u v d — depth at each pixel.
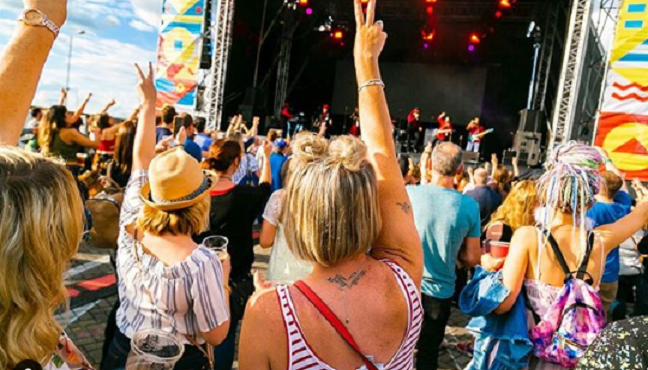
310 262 1.01
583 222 1.73
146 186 1.75
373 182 1.01
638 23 7.31
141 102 2.05
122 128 3.74
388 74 17.28
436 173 2.78
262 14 13.36
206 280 1.57
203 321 1.59
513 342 1.79
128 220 1.75
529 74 15.62
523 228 1.88
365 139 1.15
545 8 12.59
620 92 7.48
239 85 13.48
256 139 6.75
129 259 1.64
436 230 2.64
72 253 0.82
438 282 2.67
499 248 2.32
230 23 10.91
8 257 0.69
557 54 12.27
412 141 16.09
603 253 1.76
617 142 7.55
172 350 1.37
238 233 2.66
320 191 0.96
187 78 10.67
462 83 16.50
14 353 0.69
